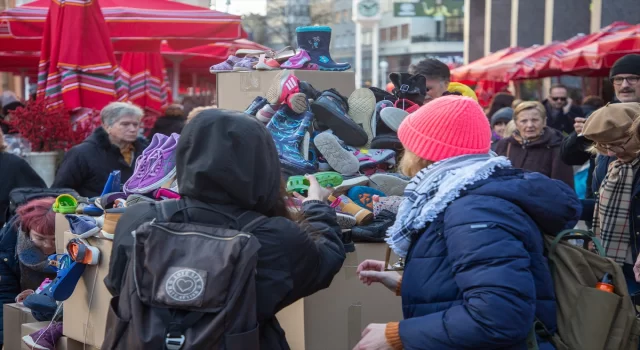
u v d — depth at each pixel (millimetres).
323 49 3953
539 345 2336
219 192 2266
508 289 2107
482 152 2443
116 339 2182
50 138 7090
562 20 22047
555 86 10422
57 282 3148
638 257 3406
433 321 2209
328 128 3631
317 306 2850
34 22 7375
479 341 2117
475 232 2184
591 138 3666
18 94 24219
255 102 3645
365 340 2318
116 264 2340
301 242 2281
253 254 2148
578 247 2504
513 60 14516
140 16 7516
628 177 3635
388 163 3625
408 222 2381
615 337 2443
